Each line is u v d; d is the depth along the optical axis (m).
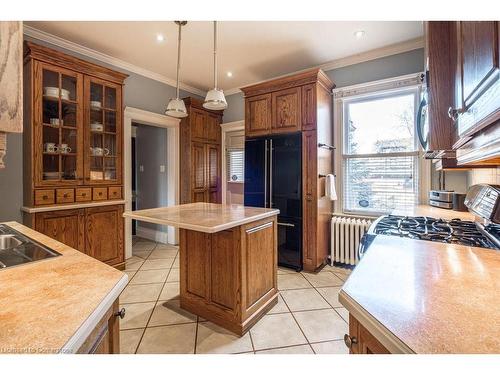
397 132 3.16
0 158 0.45
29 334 0.58
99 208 2.96
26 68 2.55
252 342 1.84
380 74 3.20
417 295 0.67
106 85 3.04
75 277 0.89
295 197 3.19
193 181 4.25
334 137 3.51
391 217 1.91
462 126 0.90
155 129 4.62
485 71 0.63
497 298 0.65
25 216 2.63
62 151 2.71
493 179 1.83
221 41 2.95
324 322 2.09
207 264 2.11
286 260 3.29
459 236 1.32
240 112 4.54
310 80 3.07
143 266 3.39
